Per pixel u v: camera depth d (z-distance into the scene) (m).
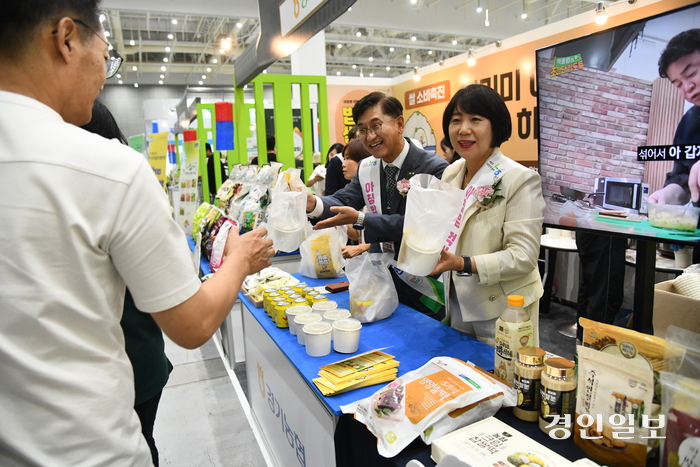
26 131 0.68
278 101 3.75
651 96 1.23
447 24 8.80
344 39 11.00
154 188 0.76
